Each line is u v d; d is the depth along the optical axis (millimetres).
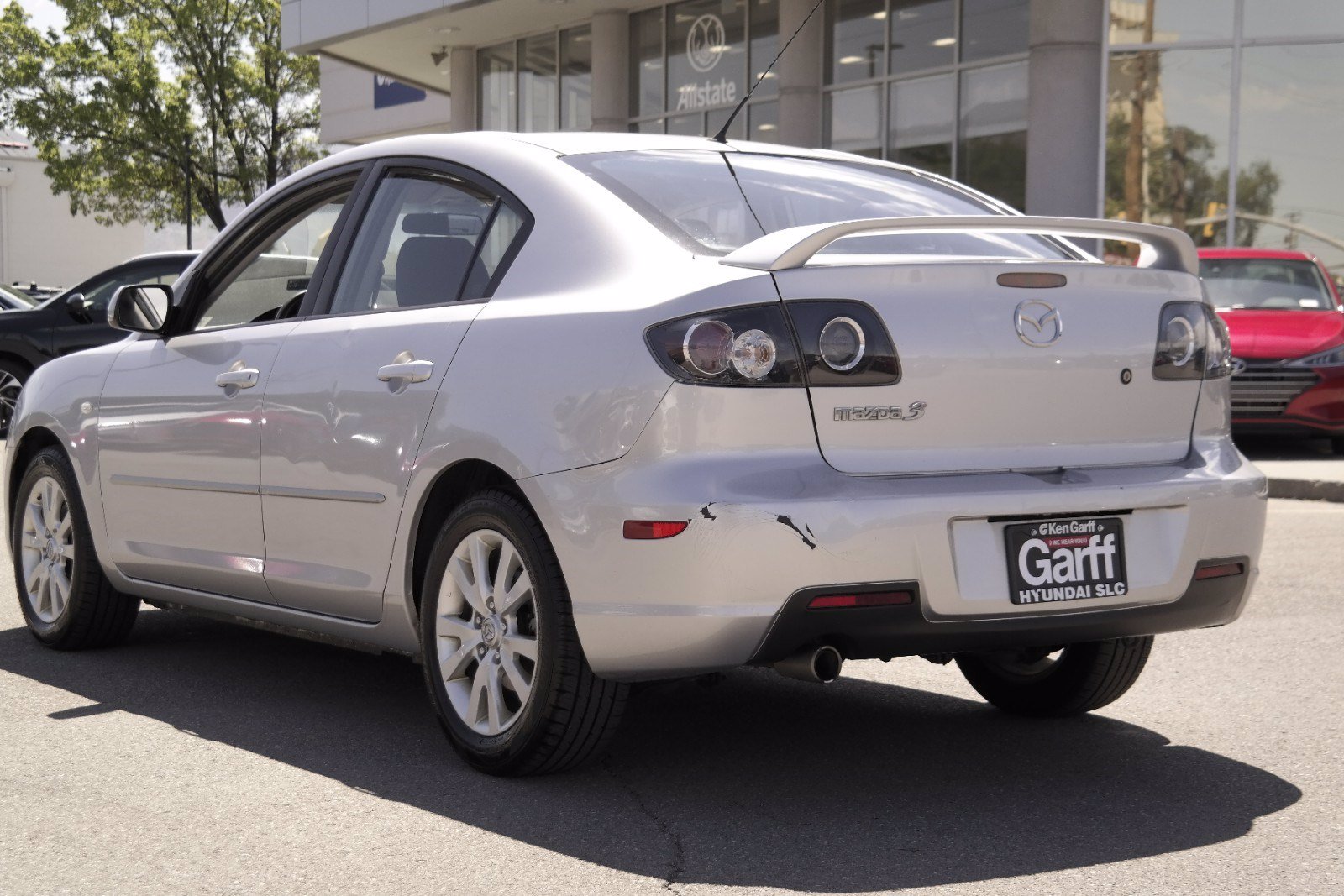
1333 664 5285
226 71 48688
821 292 3432
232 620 4926
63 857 3279
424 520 4074
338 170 4707
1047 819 3586
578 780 3887
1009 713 4684
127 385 5156
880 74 18812
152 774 3928
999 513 3480
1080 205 16750
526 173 4062
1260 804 3719
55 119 47719
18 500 5742
